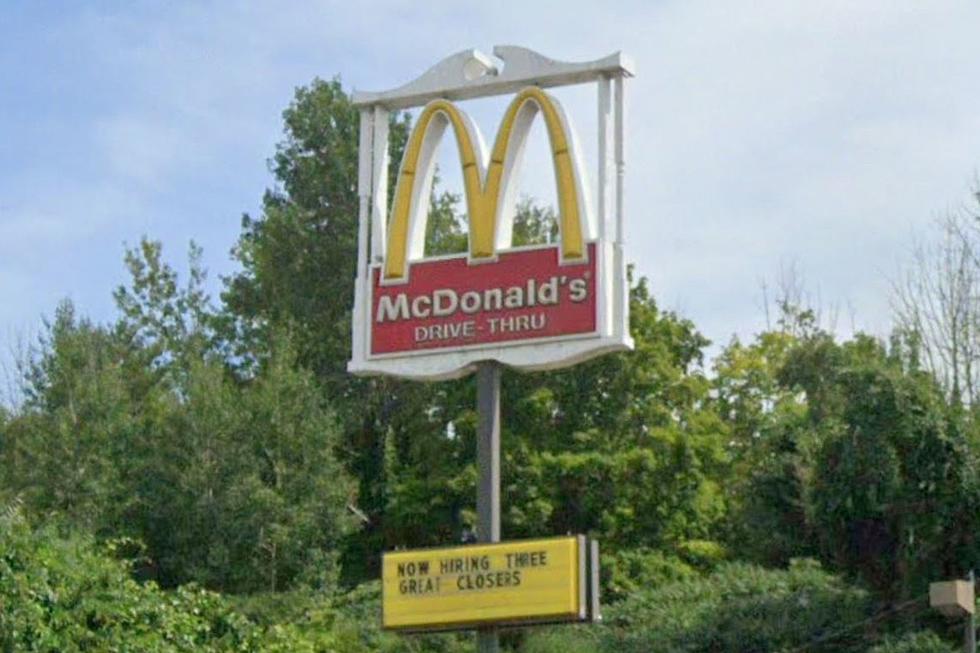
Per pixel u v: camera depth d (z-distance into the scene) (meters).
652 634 44.44
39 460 54.44
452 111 31.81
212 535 52.25
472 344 30.89
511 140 31.36
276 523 52.56
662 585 50.47
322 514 53.59
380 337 31.45
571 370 57.34
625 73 31.00
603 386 57.53
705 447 56.81
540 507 54.12
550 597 29.44
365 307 31.69
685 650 43.28
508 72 31.56
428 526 57.34
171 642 32.31
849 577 43.44
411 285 31.47
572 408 57.34
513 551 29.83
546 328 30.53
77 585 31.12
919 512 41.38
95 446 54.62
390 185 65.06
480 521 30.28
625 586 52.16
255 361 65.62
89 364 62.16
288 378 55.41
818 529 43.81
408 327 31.34
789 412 59.66
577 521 55.16
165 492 52.78
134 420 57.09
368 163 32.41
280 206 68.94
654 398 58.06
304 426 54.44
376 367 31.34
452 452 58.25
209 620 33.72
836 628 42.06
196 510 52.41
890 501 41.50
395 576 30.34
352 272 66.25
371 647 46.16
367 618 48.78
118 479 54.19
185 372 63.22
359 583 56.59
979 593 40.78
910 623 41.22
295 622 48.59
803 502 44.81
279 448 54.06
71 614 30.64
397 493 57.34
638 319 59.12
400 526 57.47
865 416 42.06
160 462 53.38
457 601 29.94
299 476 53.78
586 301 30.38
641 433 57.31
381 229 32.06
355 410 62.31
